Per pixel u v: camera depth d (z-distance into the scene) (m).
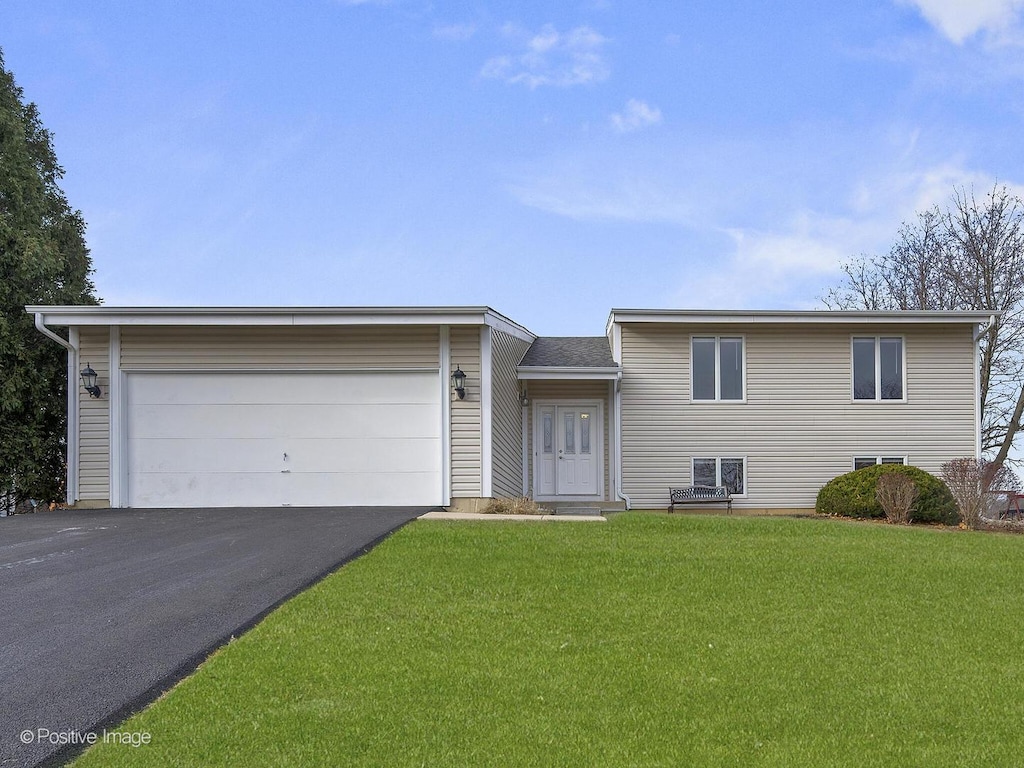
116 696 5.30
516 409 18.70
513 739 4.89
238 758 4.56
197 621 6.93
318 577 8.61
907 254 30.23
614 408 18.97
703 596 8.26
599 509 18.00
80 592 7.90
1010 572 9.69
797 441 19.02
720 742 4.95
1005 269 26.31
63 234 21.23
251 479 15.40
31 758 4.44
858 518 16.83
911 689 5.86
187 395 15.54
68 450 15.38
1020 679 6.11
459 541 10.69
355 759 4.59
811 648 6.71
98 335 15.50
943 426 19.11
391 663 6.07
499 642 6.63
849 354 19.16
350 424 15.44
